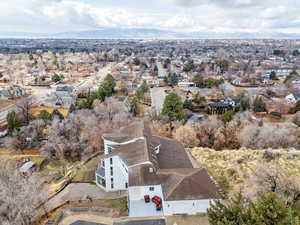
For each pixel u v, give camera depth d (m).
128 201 33.94
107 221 31.11
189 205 31.11
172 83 148.00
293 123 74.12
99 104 85.69
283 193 28.98
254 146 58.09
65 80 164.75
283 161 43.84
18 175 41.38
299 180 35.47
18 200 32.78
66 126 67.06
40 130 73.50
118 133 48.03
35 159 61.66
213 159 49.09
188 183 32.09
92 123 69.12
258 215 18.70
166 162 40.50
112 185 41.03
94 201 36.72
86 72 195.12
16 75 171.50
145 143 40.56
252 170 41.16
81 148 62.44
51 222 31.98
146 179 33.44
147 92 126.62
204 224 29.64
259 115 88.69
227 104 99.25
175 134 63.31
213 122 68.31
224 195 36.16
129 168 35.84
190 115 87.56
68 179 46.31
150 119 78.75
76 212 33.22
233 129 64.44
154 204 32.69
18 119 76.50
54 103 107.75
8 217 31.48
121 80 148.12
